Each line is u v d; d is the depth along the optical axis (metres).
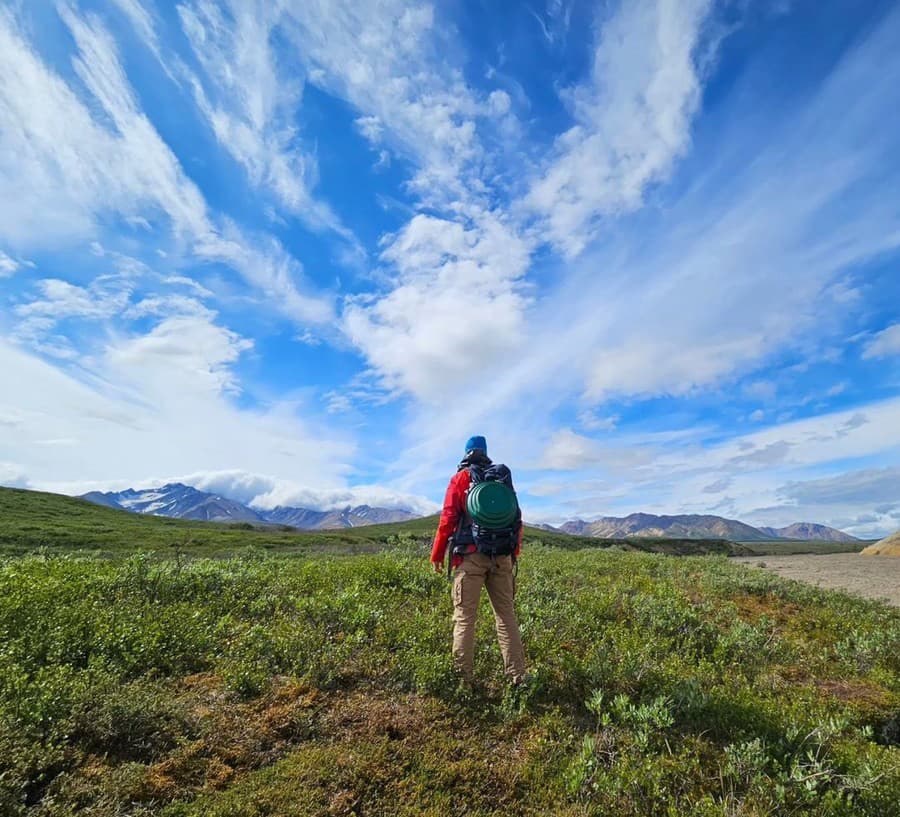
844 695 5.98
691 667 6.20
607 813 3.63
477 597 5.43
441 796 3.67
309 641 5.86
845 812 3.65
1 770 3.31
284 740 4.21
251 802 3.40
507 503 5.32
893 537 28.61
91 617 5.73
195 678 5.04
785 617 9.51
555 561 14.26
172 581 7.82
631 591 10.44
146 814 3.24
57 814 3.11
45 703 3.91
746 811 3.63
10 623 5.35
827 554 32.09
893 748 4.78
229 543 49.34
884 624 8.91
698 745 4.45
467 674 5.26
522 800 3.75
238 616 6.95
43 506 69.06
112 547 41.69
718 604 10.08
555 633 7.00
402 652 5.86
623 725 4.77
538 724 4.73
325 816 3.38
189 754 3.84
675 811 3.58
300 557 14.46
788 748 4.46
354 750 4.04
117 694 4.21
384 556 13.49
